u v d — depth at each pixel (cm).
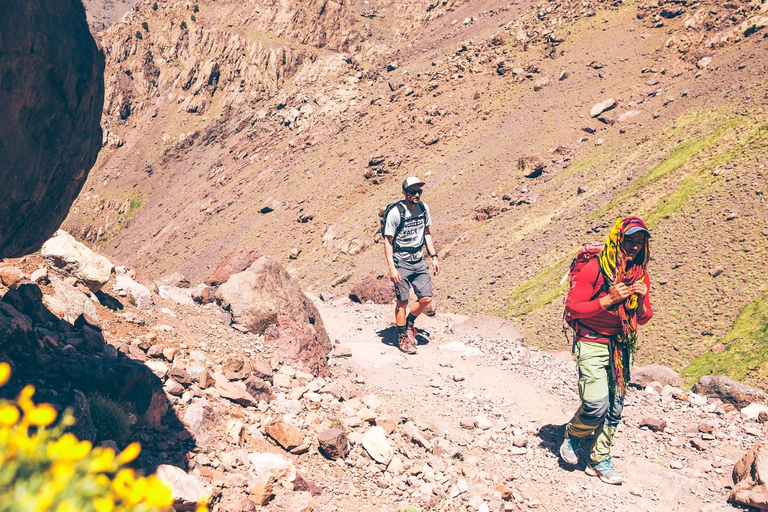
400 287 987
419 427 691
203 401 536
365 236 10712
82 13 444
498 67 13362
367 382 841
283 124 17950
